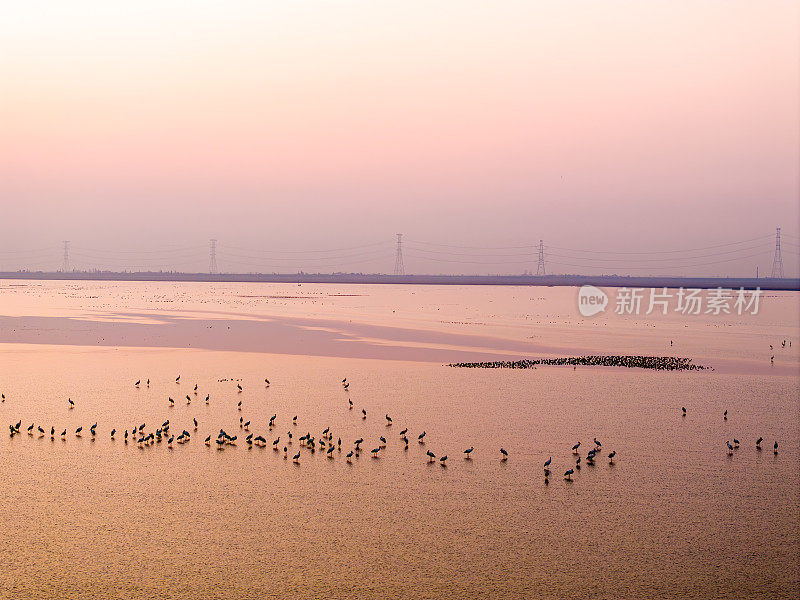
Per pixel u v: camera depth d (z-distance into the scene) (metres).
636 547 27.78
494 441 42.25
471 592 24.14
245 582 24.56
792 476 36.28
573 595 24.05
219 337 95.44
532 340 96.69
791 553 27.36
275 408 50.31
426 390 57.62
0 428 43.62
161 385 58.25
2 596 23.36
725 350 87.38
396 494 33.12
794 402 54.19
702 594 24.22
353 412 49.38
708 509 31.67
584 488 34.22
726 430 45.41
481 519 30.30
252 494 32.88
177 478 34.91
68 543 27.36
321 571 25.45
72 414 47.38
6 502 31.38
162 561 26.03
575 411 50.31
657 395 56.62
